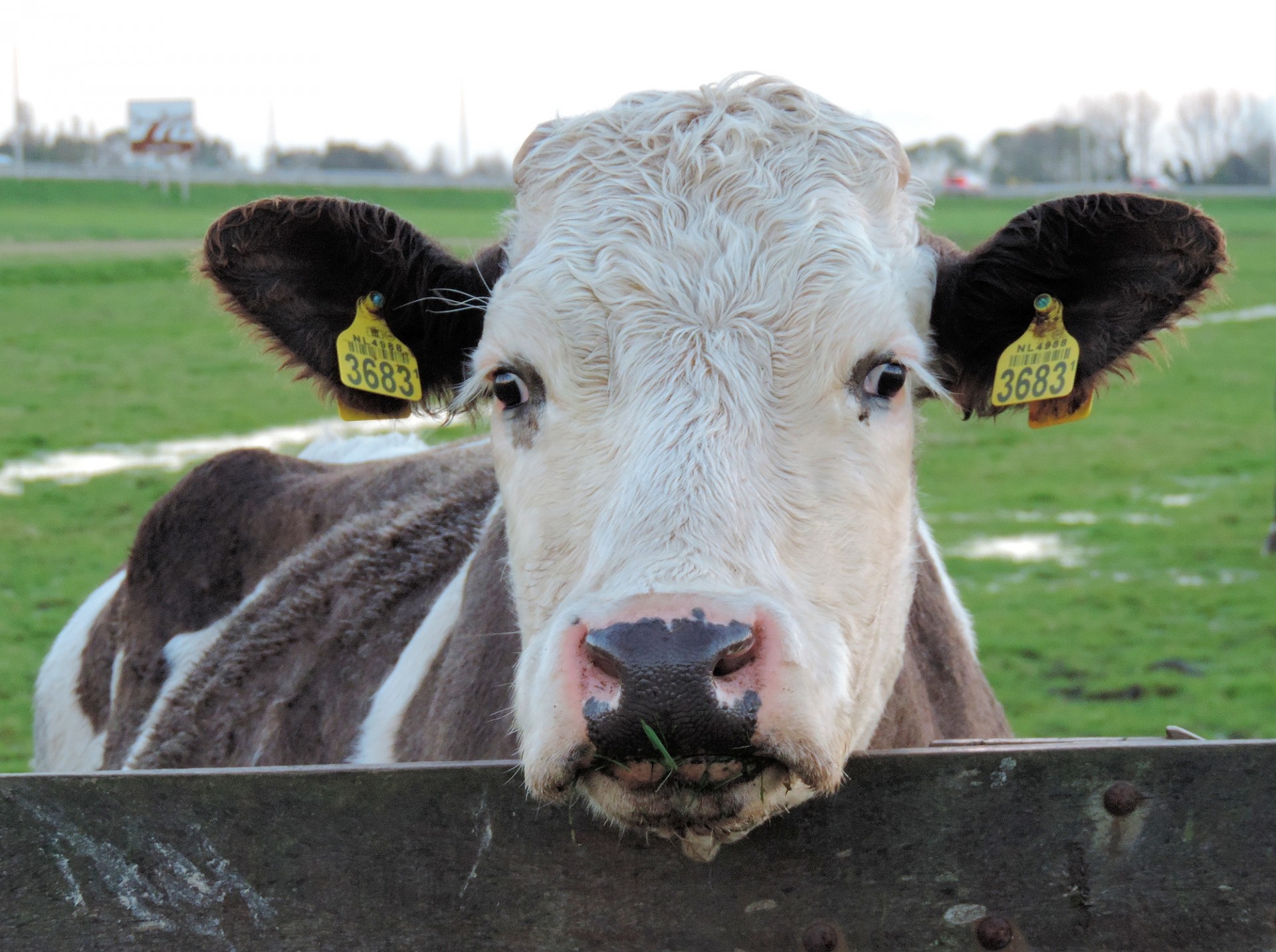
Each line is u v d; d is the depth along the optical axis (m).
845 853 2.24
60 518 11.55
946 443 16.52
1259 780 2.20
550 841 2.22
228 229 3.00
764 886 2.24
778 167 2.85
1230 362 24.44
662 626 2.11
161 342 24.42
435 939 2.23
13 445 14.95
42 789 2.15
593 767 2.18
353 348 3.19
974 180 82.81
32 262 34.84
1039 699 7.47
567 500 2.56
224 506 5.07
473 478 4.61
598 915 2.23
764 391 2.54
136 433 15.78
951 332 3.09
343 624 4.33
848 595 2.55
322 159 90.12
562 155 2.97
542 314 2.66
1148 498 13.05
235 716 4.40
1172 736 2.47
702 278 2.63
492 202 65.81
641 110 3.02
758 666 2.16
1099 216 2.85
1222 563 10.48
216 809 2.18
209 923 2.20
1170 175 99.38
